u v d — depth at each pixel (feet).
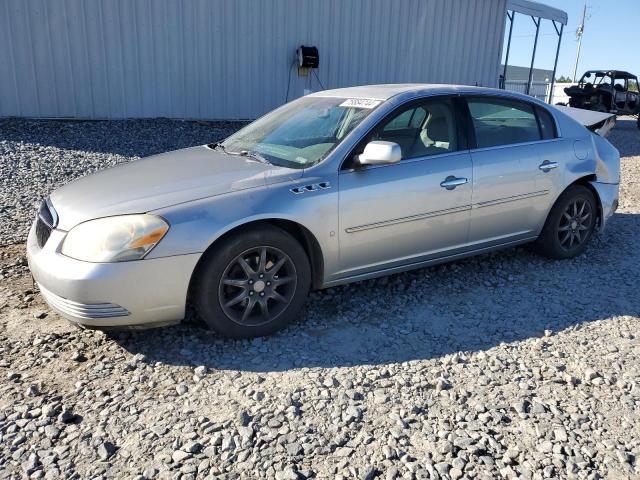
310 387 10.16
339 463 8.26
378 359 11.22
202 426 9.02
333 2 41.52
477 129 14.56
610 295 14.58
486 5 49.57
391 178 12.84
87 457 8.32
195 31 37.29
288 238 11.74
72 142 30.09
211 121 38.99
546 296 14.44
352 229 12.47
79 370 10.64
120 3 34.68
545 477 8.04
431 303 13.88
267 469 8.11
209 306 11.25
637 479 8.01
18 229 18.39
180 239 10.62
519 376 10.65
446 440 8.79
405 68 46.47
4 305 13.24
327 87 43.24
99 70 35.06
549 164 15.55
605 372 10.82
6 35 32.24
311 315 13.07
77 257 10.44
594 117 22.00
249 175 11.97
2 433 8.80
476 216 14.37
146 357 11.09
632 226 21.35
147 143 31.45
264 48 39.93
